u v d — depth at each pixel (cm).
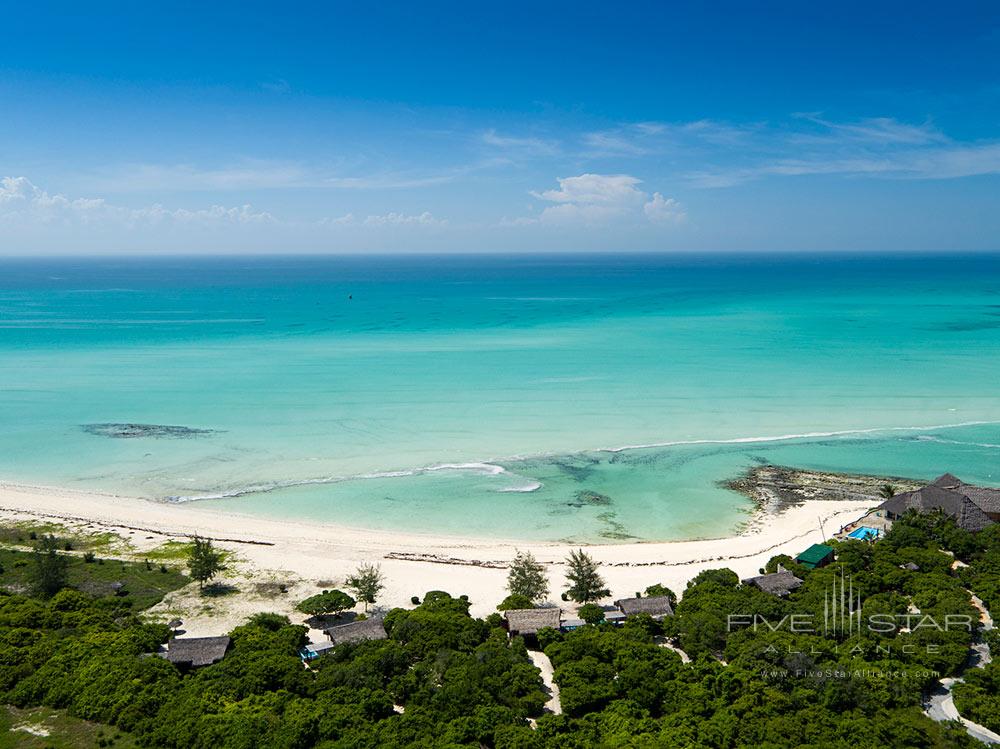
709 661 4569
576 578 5566
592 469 8656
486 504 7706
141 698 4166
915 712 4125
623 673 4375
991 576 5625
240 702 4159
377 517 7381
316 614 5375
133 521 7188
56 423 10281
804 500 7794
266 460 8912
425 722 3981
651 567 6228
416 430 10050
